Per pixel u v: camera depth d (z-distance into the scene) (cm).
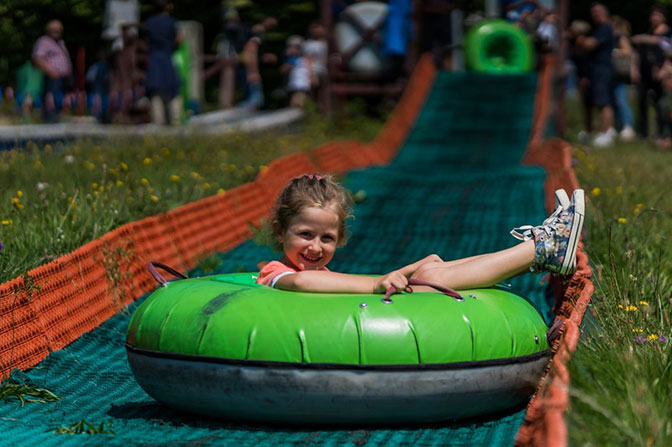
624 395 429
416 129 2173
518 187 1420
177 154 1484
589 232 905
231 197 1146
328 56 2445
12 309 633
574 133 2289
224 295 520
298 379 485
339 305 499
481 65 2594
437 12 2761
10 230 834
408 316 496
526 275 879
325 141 1970
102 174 1223
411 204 1346
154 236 917
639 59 2158
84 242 852
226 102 2803
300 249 547
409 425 508
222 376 496
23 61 2964
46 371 631
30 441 467
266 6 3488
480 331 502
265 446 469
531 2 2747
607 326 568
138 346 534
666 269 782
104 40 2197
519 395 525
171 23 2005
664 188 1262
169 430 501
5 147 1504
